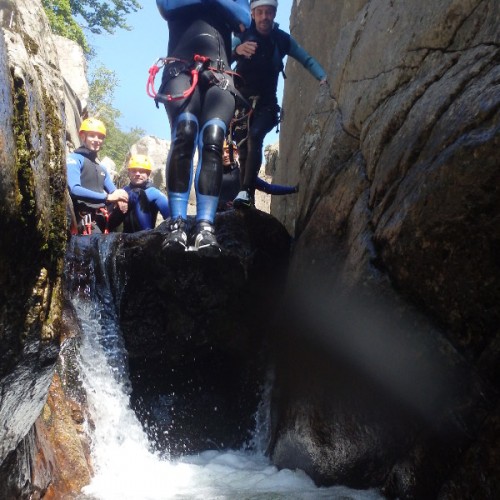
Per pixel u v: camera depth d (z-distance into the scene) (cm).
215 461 449
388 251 330
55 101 248
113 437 435
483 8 355
